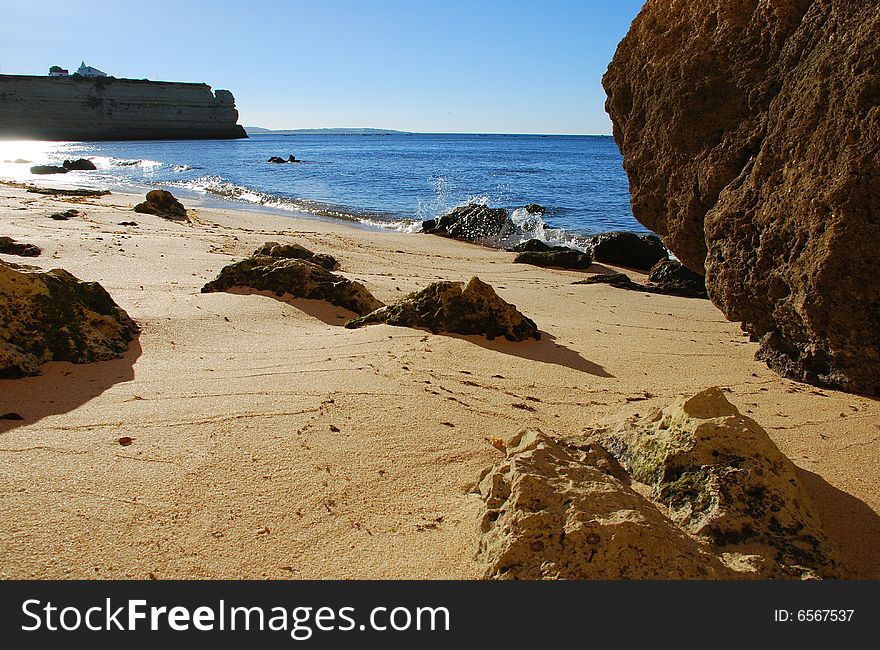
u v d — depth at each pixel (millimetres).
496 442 3521
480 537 2508
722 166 5117
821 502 3008
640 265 12227
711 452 2793
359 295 6719
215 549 2529
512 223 16422
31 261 7949
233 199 23406
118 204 16594
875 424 3877
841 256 3971
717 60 5180
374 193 27625
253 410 3838
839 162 3971
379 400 4078
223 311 6180
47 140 89875
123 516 2699
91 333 4805
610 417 3699
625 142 6316
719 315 7305
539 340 5773
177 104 104312
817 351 4559
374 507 2863
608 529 2215
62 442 3322
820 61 4203
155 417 3688
